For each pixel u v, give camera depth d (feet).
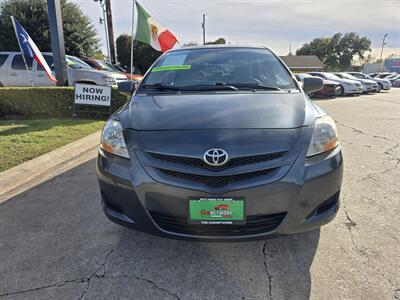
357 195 10.29
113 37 57.88
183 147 6.19
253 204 6.05
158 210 6.34
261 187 5.99
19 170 12.42
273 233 6.28
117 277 6.60
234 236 6.24
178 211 6.22
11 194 10.82
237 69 9.91
